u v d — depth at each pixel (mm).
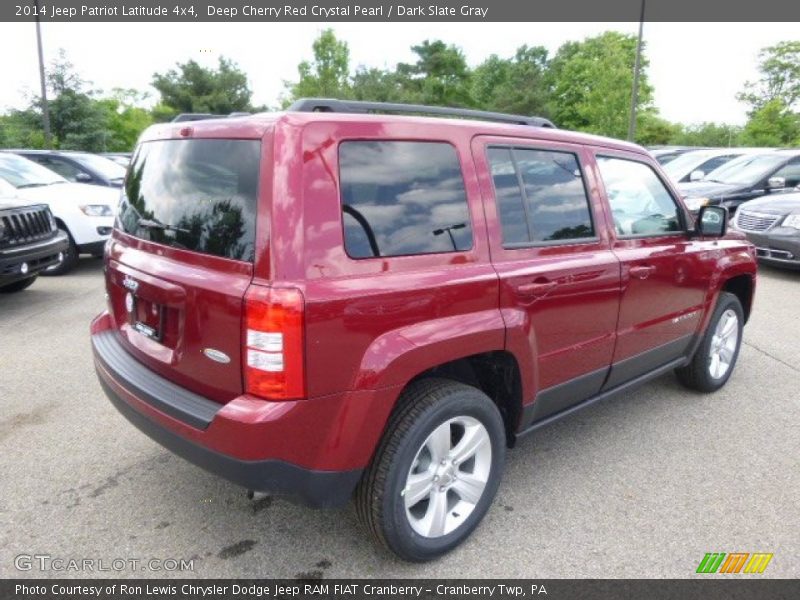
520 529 2902
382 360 2279
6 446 3592
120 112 44156
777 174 10883
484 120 3053
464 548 2770
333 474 2301
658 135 55656
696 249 3955
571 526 2930
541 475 3383
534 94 44469
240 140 2324
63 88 26281
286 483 2250
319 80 41344
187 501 3080
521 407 2926
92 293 7398
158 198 2695
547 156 3078
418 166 2516
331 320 2160
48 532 2822
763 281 8477
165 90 37594
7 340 5531
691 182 11570
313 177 2195
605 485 3287
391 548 2516
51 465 3391
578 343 3156
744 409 4277
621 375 3605
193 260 2410
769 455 3629
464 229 2621
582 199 3223
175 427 2379
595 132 33125
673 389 4645
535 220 2949
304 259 2141
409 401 2486
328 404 2221
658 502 3131
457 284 2510
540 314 2877
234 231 2266
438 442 2570
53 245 6691
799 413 4211
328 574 2598
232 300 2182
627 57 32906
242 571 2605
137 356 2783
